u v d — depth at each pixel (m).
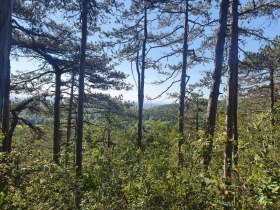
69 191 6.89
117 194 6.75
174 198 5.46
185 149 5.94
